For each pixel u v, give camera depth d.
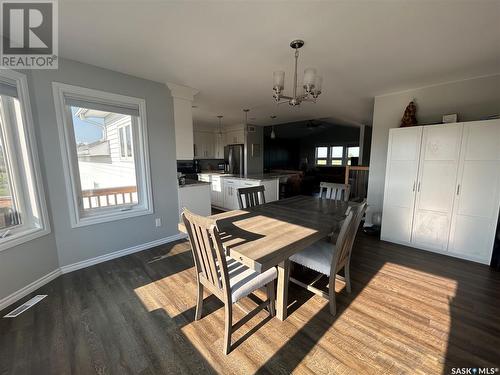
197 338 1.59
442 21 1.67
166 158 3.24
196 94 3.61
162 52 2.19
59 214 2.39
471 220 2.70
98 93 2.53
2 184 2.02
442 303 1.96
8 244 1.93
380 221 3.69
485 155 2.55
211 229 1.29
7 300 1.93
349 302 1.98
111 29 1.79
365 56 2.26
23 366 1.37
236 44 2.03
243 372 1.34
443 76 2.77
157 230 3.24
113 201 2.88
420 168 2.99
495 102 2.71
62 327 1.68
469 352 1.47
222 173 6.68
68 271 2.48
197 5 1.51
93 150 2.65
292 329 1.67
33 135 2.13
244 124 6.50
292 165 10.70
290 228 1.85
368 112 4.98
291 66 2.51
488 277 2.38
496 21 1.65
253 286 1.55
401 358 1.43
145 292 2.12
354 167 4.85
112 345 1.53
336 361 1.41
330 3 1.48
